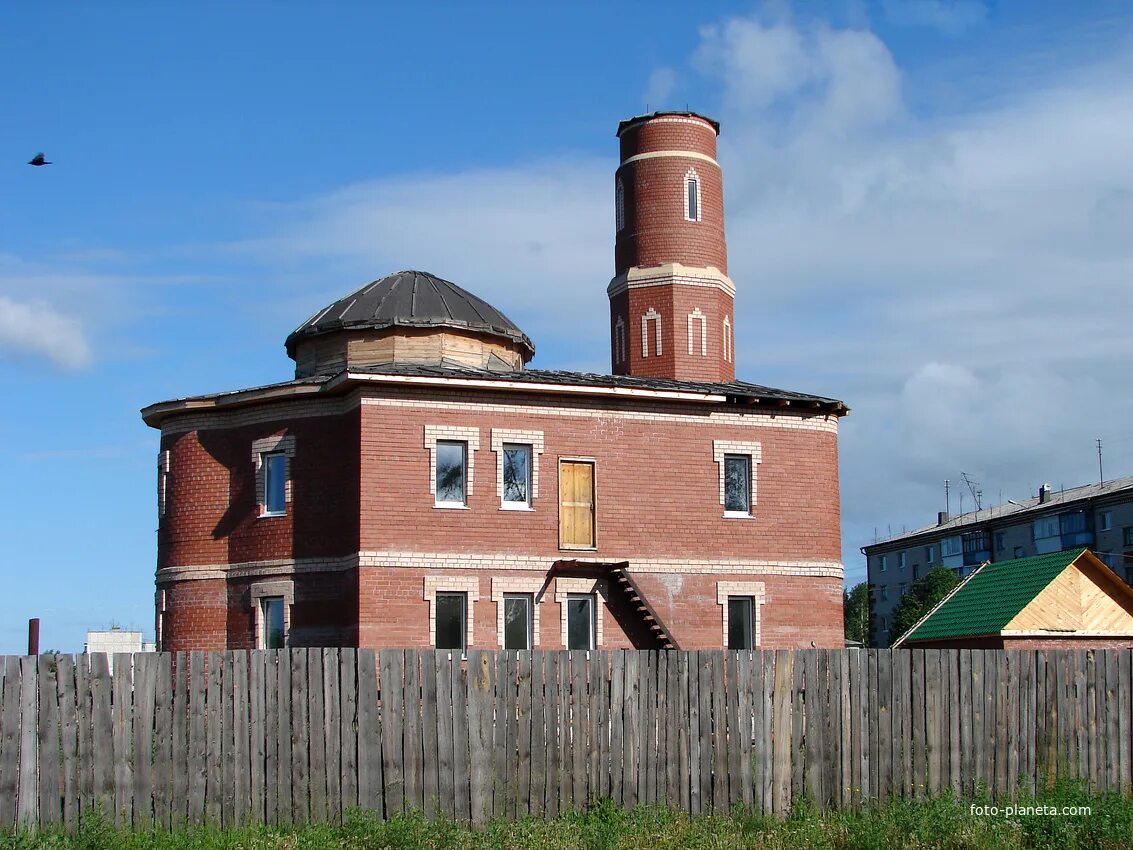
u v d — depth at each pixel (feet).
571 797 60.54
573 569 104.12
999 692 68.13
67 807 53.31
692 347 134.82
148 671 55.42
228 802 55.88
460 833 55.01
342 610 101.91
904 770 65.77
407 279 121.08
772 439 114.52
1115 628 114.21
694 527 110.32
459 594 102.27
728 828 58.75
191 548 109.29
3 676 53.06
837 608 115.03
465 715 59.36
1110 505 245.65
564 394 106.52
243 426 108.78
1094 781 69.15
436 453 102.83
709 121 140.67
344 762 57.47
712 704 63.31
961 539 288.51
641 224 137.69
